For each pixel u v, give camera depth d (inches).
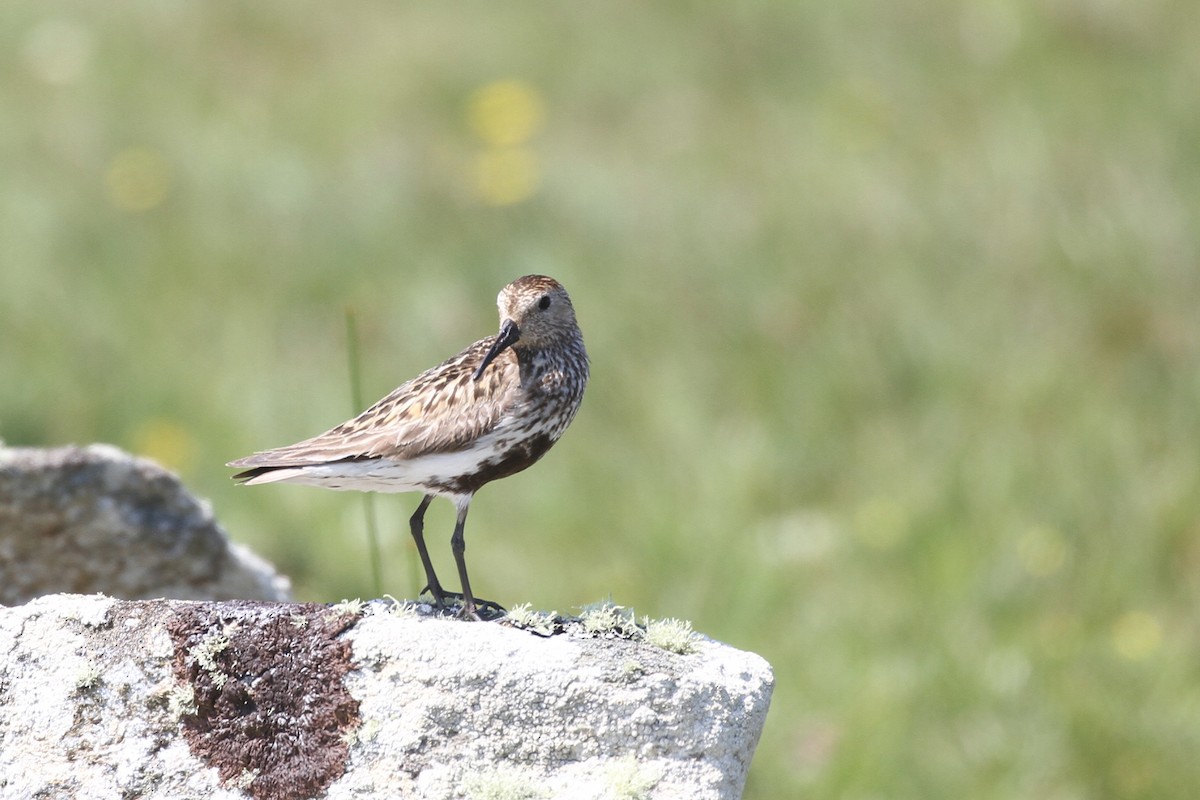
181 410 556.1
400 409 307.9
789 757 415.2
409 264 640.4
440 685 242.4
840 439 530.0
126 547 353.1
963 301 564.1
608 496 512.4
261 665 244.8
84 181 712.4
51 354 583.2
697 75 785.6
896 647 446.3
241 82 816.3
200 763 242.5
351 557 489.4
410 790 239.6
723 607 463.5
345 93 794.8
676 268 612.1
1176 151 621.6
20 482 341.1
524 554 492.7
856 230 616.1
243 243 658.8
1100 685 423.2
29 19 870.4
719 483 507.2
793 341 565.0
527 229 652.1
